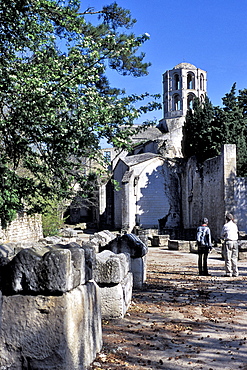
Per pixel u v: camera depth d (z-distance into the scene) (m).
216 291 9.29
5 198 8.98
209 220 34.84
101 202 51.91
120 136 10.33
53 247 4.16
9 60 9.69
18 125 9.12
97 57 10.10
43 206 10.49
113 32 16.31
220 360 4.63
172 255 20.28
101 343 4.79
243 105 41.50
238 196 30.59
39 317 3.64
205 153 38.06
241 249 17.97
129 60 18.53
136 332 5.59
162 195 43.81
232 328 6.05
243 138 35.75
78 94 10.05
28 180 9.62
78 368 3.82
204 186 36.34
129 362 4.42
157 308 7.29
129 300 7.20
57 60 10.05
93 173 10.62
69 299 3.71
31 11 9.62
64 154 9.82
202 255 12.55
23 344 3.63
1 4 8.77
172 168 43.78
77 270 4.02
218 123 37.12
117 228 49.47
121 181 47.22
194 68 69.12
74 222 56.53
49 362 3.60
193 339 5.43
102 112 9.75
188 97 69.31
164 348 4.98
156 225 43.41
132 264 9.48
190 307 7.44
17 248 5.11
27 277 3.69
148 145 50.81
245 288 9.77
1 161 9.27
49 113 9.22
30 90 9.23
